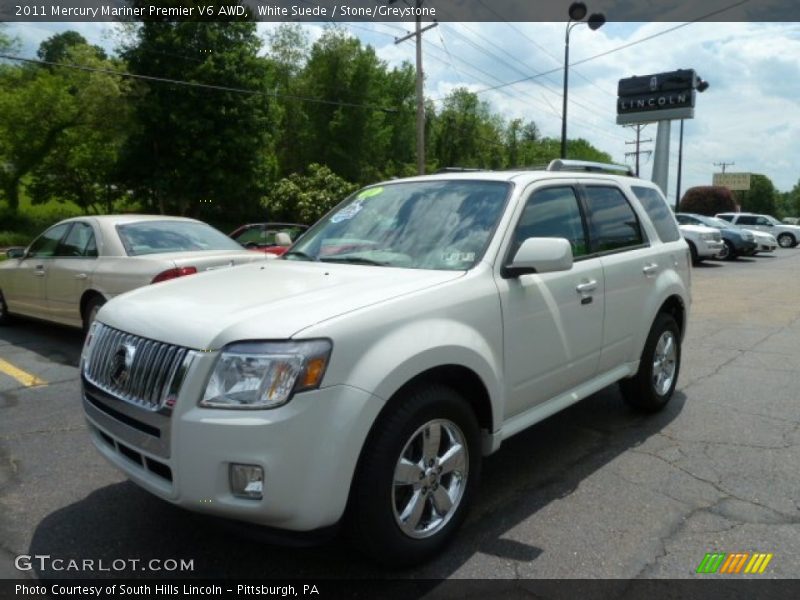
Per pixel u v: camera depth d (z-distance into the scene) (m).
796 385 5.97
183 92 30.53
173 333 2.67
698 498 3.62
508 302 3.34
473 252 3.42
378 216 4.00
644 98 23.56
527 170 4.31
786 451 4.32
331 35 46.44
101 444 3.07
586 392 4.09
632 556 3.01
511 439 4.58
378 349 2.66
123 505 3.54
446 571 2.89
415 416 2.76
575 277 3.88
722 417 5.04
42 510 3.48
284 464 2.41
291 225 14.12
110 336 2.99
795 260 23.25
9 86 33.41
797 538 3.17
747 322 9.54
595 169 4.89
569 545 3.11
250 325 2.57
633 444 4.46
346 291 2.93
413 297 2.91
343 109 46.66
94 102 30.27
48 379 6.10
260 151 33.62
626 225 4.69
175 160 31.81
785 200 140.00
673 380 5.23
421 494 2.87
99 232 7.03
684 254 5.32
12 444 4.43
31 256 8.05
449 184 3.99
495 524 3.32
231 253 6.90
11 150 32.94
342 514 2.57
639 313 4.58
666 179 23.50
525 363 3.48
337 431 2.48
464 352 2.98
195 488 2.49
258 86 32.00
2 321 8.79
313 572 2.89
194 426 2.46
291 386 2.44
